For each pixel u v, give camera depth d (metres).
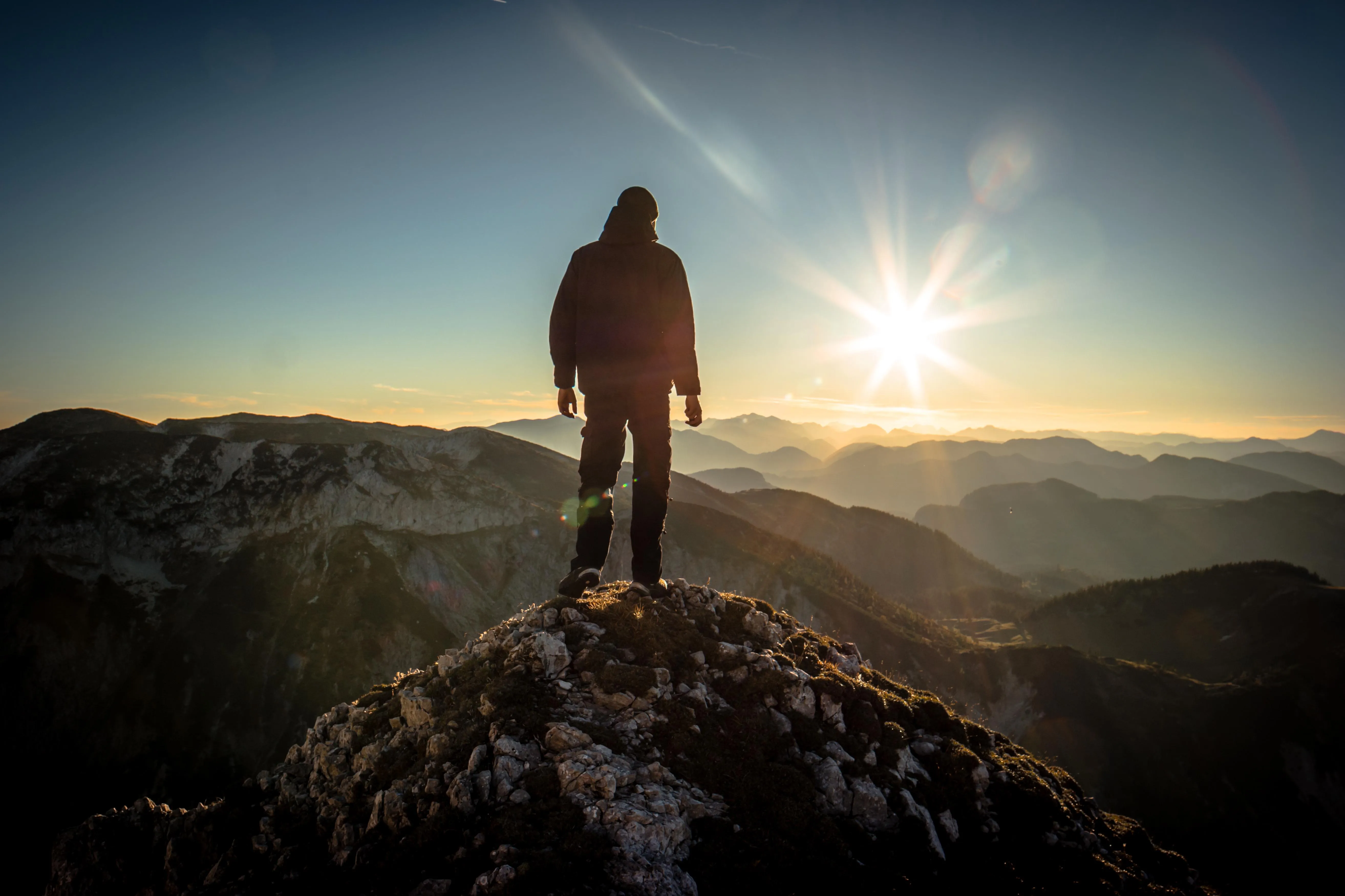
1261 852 96.25
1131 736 110.00
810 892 5.66
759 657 8.23
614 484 8.37
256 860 6.76
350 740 7.84
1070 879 7.16
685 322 7.90
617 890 5.09
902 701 8.94
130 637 99.50
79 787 85.75
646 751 6.63
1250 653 149.38
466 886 5.25
